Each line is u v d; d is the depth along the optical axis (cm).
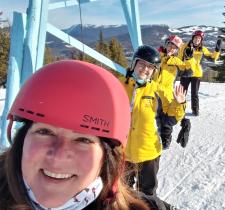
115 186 66
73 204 60
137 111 182
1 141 237
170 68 354
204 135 368
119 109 61
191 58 435
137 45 359
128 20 357
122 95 63
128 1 355
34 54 246
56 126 57
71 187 59
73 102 57
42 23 247
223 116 461
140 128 181
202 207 214
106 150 62
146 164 183
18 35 245
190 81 448
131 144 182
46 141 58
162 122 189
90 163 59
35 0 242
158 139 186
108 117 59
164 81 346
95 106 58
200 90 652
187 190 237
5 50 1606
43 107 57
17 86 247
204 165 283
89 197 62
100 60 288
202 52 445
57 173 58
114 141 63
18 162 66
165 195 230
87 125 57
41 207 63
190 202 220
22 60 246
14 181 65
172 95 187
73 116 57
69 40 260
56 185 58
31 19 243
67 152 58
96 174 62
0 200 68
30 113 58
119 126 61
